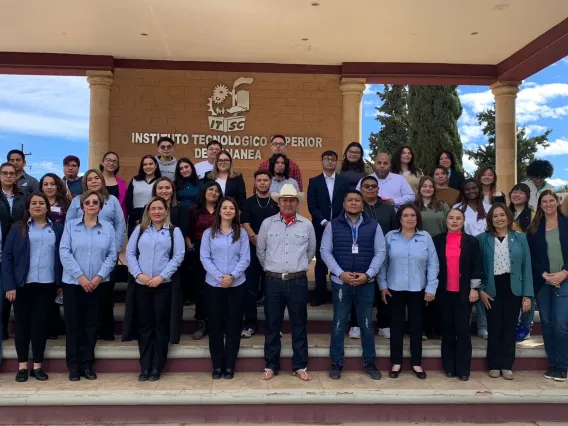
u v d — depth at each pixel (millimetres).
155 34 8484
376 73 9875
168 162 6391
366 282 4824
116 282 6262
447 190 6180
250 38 8680
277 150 6000
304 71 9992
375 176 6043
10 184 5207
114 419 4402
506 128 10016
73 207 5082
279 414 4453
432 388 4598
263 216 5520
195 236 5367
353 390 4504
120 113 9727
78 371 4750
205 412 4434
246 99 9898
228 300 4820
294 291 4797
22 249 4656
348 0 7242
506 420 4559
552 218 5051
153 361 4840
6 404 4309
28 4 7359
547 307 5066
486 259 5020
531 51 8781
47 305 4773
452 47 9062
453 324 4953
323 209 5883
